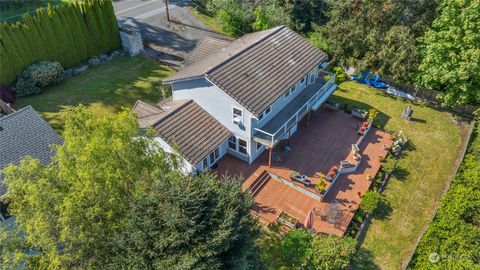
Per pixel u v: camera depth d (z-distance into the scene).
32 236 14.98
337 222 23.28
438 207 24.48
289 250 20.66
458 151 30.58
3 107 29.81
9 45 31.92
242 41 31.62
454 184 25.31
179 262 14.52
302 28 44.69
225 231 15.25
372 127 32.59
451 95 33.12
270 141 25.42
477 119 33.19
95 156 15.70
